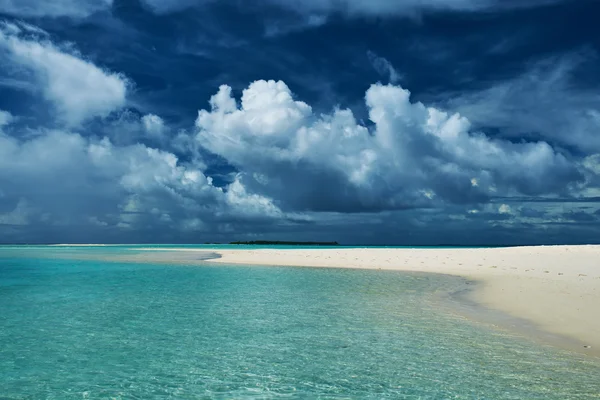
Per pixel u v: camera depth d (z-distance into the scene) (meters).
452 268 35.94
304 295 22.06
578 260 37.06
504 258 41.81
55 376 10.12
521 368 10.18
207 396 8.90
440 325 14.74
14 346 12.65
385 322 15.37
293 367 10.62
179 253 75.38
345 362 10.94
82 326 15.13
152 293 23.27
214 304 19.52
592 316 14.92
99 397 8.88
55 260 55.03
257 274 33.88
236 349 12.20
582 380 9.38
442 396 8.69
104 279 30.78
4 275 34.12
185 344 12.74
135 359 11.36
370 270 36.59
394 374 10.01
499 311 16.73
